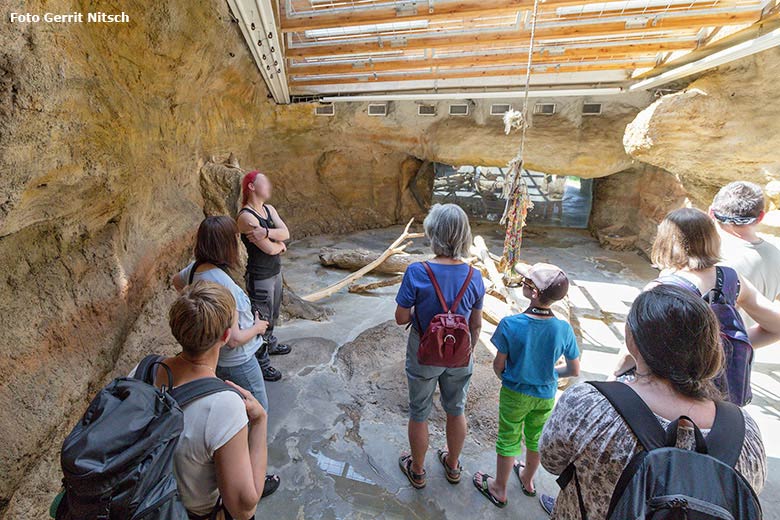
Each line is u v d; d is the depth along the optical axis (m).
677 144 5.47
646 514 0.87
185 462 1.22
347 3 4.44
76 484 0.95
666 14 4.64
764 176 5.04
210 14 3.77
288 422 3.19
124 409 1.05
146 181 3.45
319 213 9.80
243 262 4.81
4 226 1.75
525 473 2.51
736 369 1.67
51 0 1.74
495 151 8.48
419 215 10.80
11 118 1.55
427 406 2.41
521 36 5.20
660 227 1.92
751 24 4.37
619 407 1.02
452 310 2.11
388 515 2.42
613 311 5.75
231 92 6.06
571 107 8.10
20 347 2.07
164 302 3.69
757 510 0.85
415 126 8.98
